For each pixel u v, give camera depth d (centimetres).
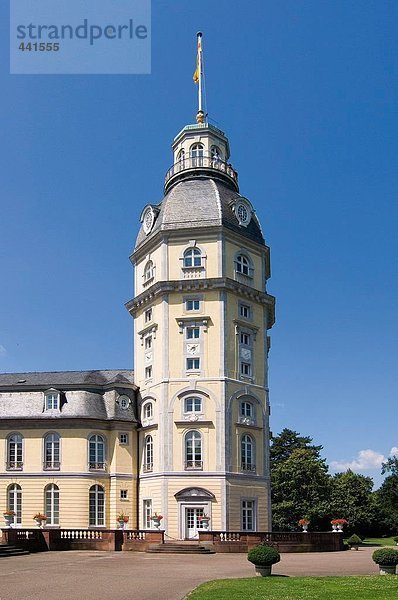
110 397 5844
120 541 4653
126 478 5638
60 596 2341
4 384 6072
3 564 3562
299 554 4622
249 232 5997
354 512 9706
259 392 5700
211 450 5312
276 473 8400
